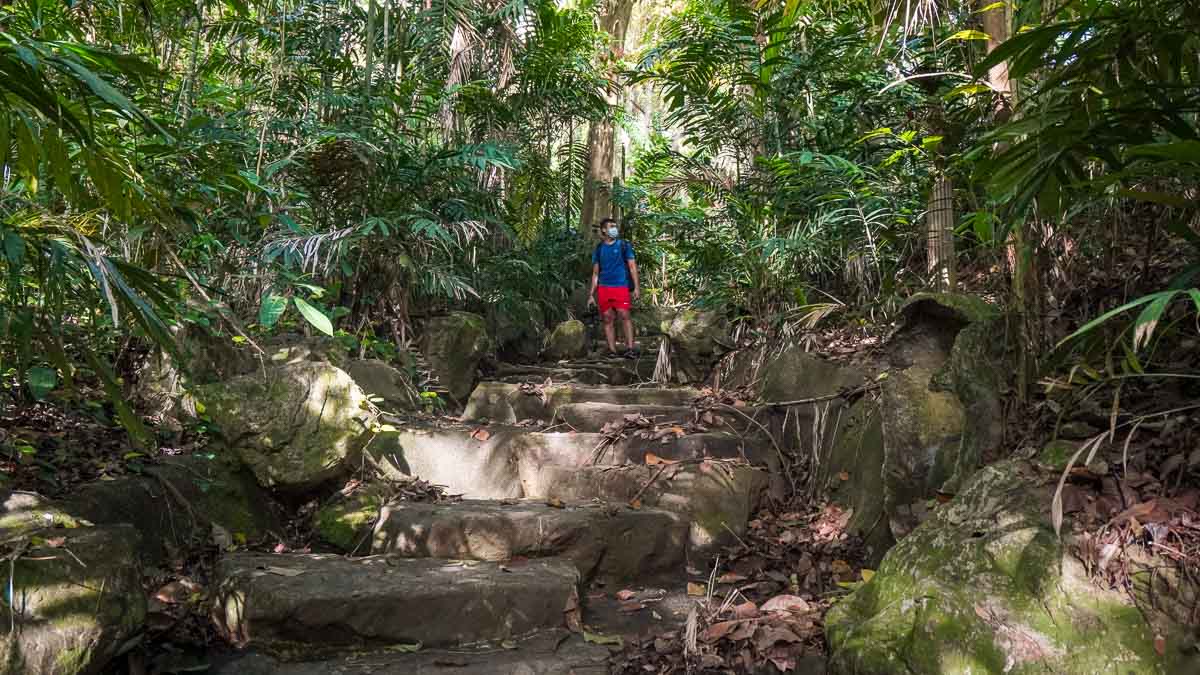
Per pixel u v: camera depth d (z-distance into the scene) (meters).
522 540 3.15
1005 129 2.08
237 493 3.40
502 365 6.13
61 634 1.96
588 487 3.67
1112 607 1.84
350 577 2.75
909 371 3.31
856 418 3.56
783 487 3.72
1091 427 2.38
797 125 5.32
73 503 2.71
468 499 3.76
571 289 8.57
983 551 2.10
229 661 2.47
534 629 2.70
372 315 4.98
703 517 3.43
